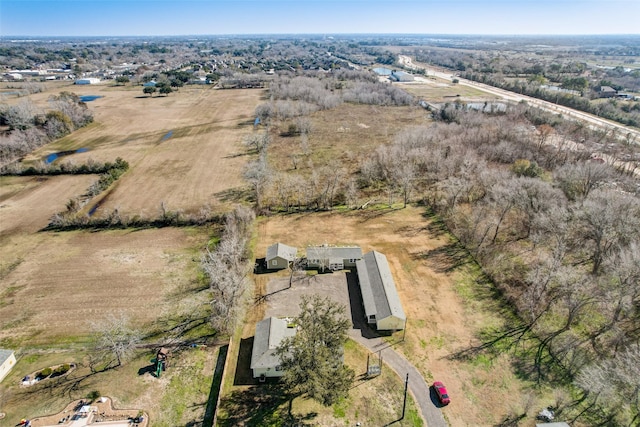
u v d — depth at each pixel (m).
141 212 70.44
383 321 43.47
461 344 42.12
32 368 39.72
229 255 51.88
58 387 37.56
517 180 64.69
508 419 34.19
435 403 35.72
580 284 45.78
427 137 96.75
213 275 45.19
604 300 44.53
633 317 44.00
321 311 39.78
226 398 36.38
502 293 49.28
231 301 44.53
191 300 48.97
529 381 37.69
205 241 61.72
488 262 55.00
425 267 54.84
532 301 45.41
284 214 70.12
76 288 51.19
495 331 43.75
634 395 33.50
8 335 43.81
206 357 40.91
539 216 57.41
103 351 41.25
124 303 48.47
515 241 59.09
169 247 60.25
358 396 36.34
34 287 51.44
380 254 54.84
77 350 41.88
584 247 54.88
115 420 34.31
